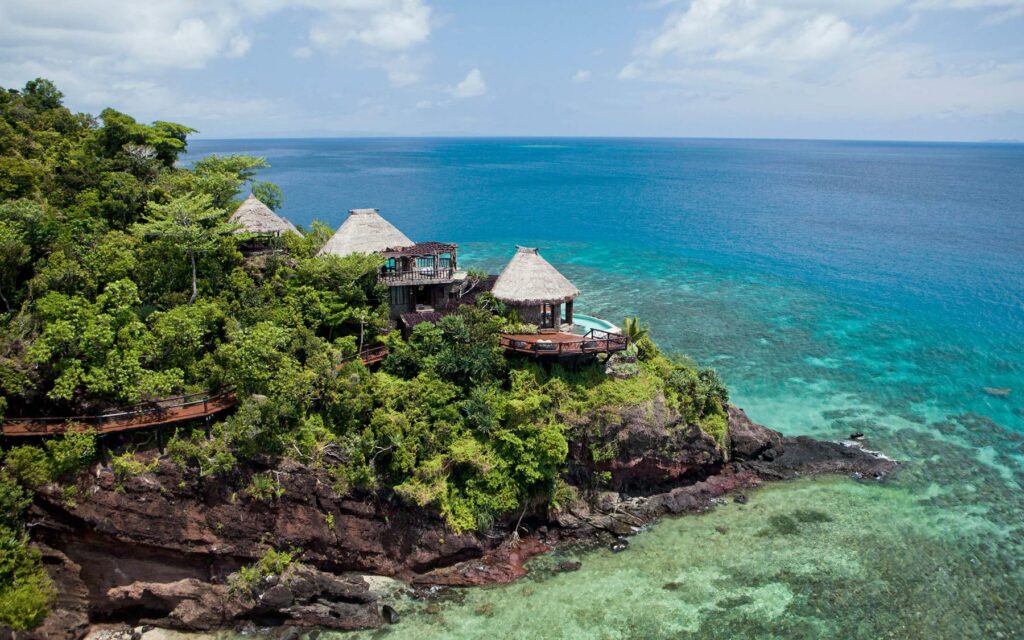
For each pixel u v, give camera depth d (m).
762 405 49.88
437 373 36.84
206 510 30.31
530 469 34.38
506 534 34.69
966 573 32.56
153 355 31.53
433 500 32.81
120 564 30.08
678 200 157.38
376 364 38.66
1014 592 31.31
